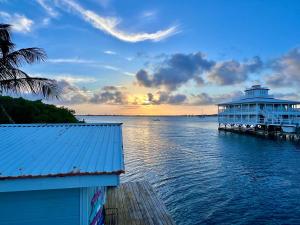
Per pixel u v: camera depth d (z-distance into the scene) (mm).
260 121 46656
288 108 47938
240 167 22250
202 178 18750
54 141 5695
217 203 13867
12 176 3818
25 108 19797
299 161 24641
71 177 3977
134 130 73875
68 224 4480
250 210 12891
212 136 51812
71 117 27078
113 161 4418
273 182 17484
